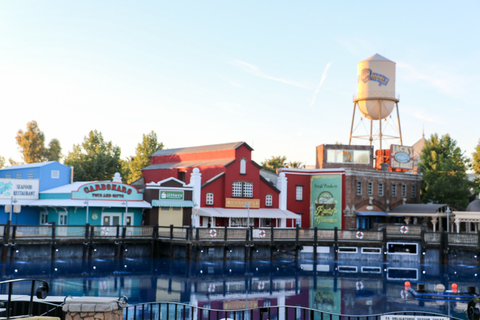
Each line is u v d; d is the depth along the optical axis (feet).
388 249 204.23
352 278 157.48
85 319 45.68
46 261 169.37
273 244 194.80
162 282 140.87
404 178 266.36
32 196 207.62
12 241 163.32
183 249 189.78
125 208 208.03
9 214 202.69
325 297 125.70
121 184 205.26
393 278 159.02
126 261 181.37
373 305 117.19
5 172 235.20
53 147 430.61
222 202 226.58
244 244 189.57
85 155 343.67
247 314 104.22
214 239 184.85
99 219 202.49
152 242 194.29
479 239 186.39
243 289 134.00
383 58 272.10
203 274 157.38
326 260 201.05
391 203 258.78
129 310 104.01
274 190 243.40
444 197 274.77
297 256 197.88
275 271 169.37
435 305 117.91
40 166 215.51
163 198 211.41
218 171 228.84
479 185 286.66
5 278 135.54
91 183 199.00
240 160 232.32
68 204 191.11
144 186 213.25
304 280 151.53
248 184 234.17
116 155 371.97
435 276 165.17
